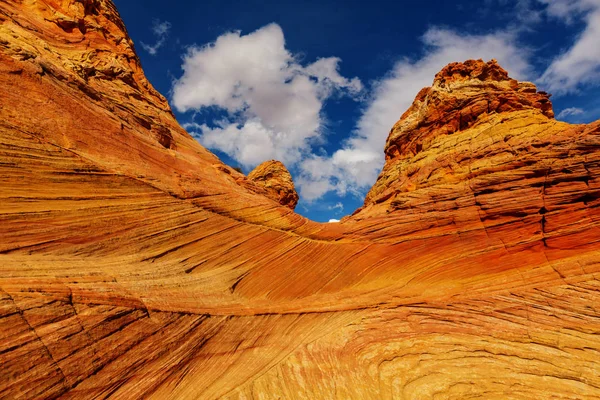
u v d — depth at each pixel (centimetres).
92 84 1816
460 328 1492
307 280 1644
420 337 1462
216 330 1179
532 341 1393
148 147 1667
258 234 1681
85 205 1208
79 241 1124
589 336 1360
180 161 1798
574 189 1666
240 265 1532
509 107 2456
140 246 1270
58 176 1193
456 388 1219
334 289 1667
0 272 802
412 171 2466
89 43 2236
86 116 1439
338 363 1256
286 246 1720
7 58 1266
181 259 1359
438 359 1355
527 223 1709
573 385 1219
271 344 1275
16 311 738
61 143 1271
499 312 1518
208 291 1302
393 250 1830
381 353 1370
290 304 1505
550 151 1792
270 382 1073
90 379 785
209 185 1764
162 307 1066
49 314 790
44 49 1644
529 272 1622
